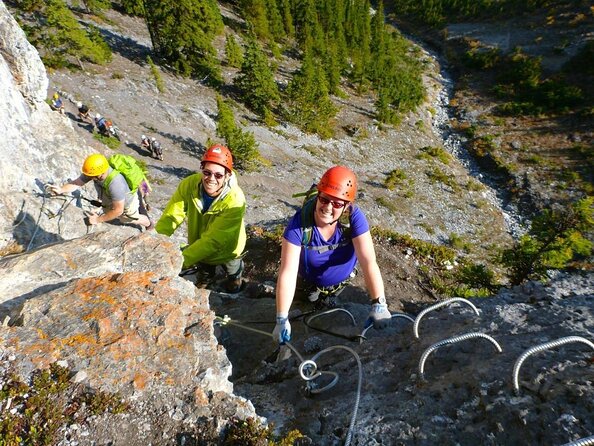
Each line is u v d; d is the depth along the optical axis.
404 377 3.21
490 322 3.56
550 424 2.23
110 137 27.16
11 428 2.19
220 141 34.75
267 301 5.68
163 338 2.80
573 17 63.12
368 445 2.58
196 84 42.31
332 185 3.05
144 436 2.36
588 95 50.97
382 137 47.34
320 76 44.56
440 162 44.94
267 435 2.41
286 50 61.78
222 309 5.53
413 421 2.63
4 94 6.65
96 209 6.91
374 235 12.09
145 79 37.44
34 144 6.94
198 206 4.49
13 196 5.68
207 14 42.22
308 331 4.62
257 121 40.84
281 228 11.34
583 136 45.59
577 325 3.15
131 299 3.02
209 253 4.57
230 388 2.79
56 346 2.62
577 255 11.44
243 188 28.31
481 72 62.03
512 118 51.34
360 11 72.12
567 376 2.49
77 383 2.46
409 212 34.75
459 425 2.51
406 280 10.49
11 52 6.79
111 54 37.88
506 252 11.33
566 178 40.62
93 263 3.87
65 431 2.27
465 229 34.88
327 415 2.98
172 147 30.55
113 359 2.60
